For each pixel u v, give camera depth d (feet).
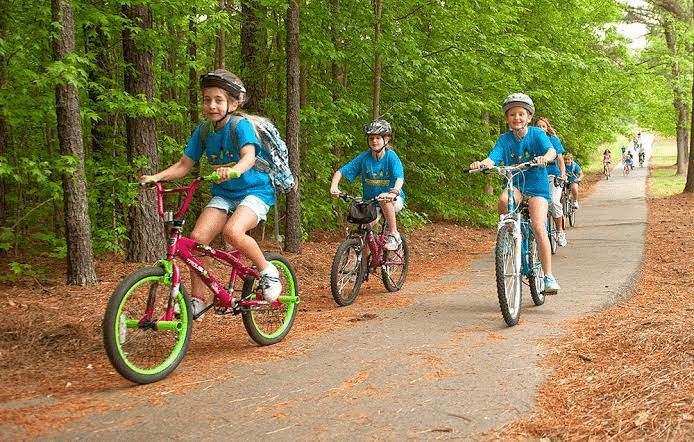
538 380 12.59
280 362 14.56
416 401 11.66
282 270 17.22
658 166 148.77
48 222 32.58
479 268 30.27
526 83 52.70
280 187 15.90
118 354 12.50
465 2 39.29
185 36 30.68
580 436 9.91
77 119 22.12
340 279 21.59
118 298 12.59
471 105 44.29
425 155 47.19
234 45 41.29
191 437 10.27
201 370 14.01
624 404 10.93
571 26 61.62
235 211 14.99
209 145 15.12
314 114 34.19
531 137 19.02
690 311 17.84
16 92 23.68
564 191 44.80
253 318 15.99
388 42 36.68
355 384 12.73
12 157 26.53
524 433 10.16
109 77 28.14
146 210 27.04
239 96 14.93
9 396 12.35
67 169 21.31
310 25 34.24
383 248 23.34
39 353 15.46
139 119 26.48
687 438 9.43
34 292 21.50
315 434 10.30
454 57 42.39
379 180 22.93
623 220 48.21
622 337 15.02
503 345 15.29
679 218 47.52
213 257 15.20
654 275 25.76
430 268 31.17
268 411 11.35
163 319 13.65
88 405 11.80
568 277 24.79
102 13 24.75
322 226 39.75
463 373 13.20
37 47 24.99
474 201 55.98
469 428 10.39
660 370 12.41
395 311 20.24
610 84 67.87
